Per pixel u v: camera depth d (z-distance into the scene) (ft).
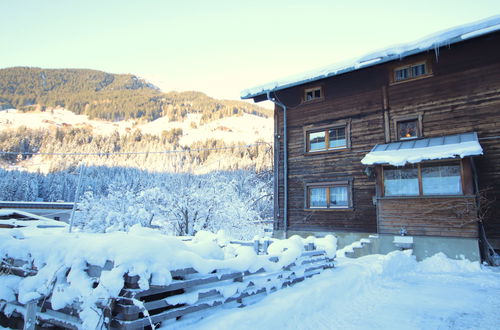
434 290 24.16
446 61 42.37
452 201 35.01
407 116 44.04
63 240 13.26
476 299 21.45
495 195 36.65
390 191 39.17
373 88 47.78
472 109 39.63
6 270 13.99
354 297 21.45
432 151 35.96
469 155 32.86
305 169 52.08
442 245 34.83
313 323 15.96
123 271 10.80
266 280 17.95
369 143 46.62
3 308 13.34
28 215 58.08
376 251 40.16
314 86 53.62
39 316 12.51
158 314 11.46
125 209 78.89
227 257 19.95
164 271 11.37
